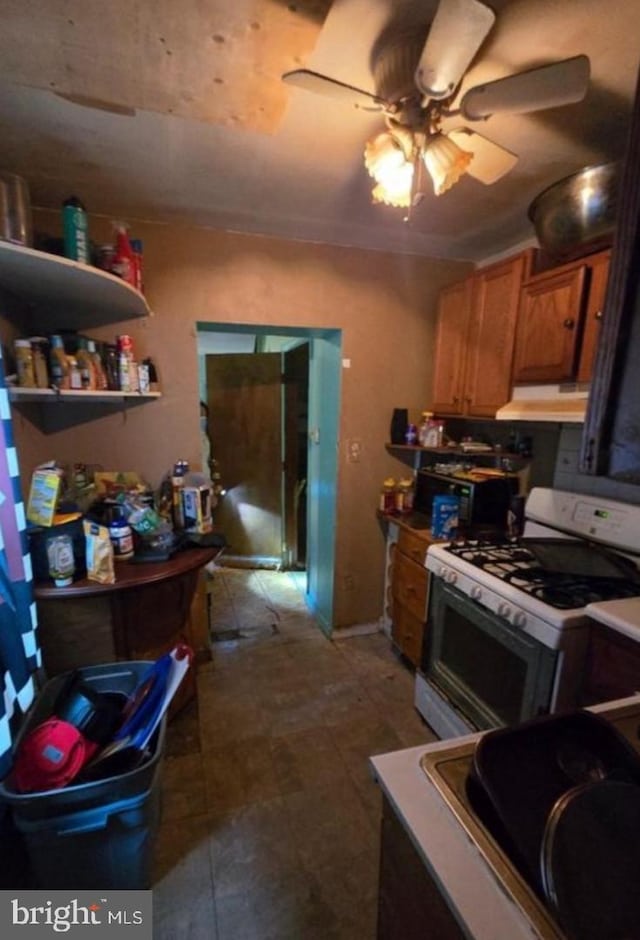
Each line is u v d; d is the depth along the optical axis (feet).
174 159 5.04
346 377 8.30
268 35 3.02
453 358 7.81
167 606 6.24
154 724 4.20
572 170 5.19
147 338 7.08
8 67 3.33
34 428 6.26
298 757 5.98
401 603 8.03
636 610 3.96
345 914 4.13
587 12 3.07
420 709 6.68
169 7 2.79
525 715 4.64
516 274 6.21
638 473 1.34
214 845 4.75
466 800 2.09
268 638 9.08
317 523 9.84
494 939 1.53
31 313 6.36
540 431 7.00
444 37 2.71
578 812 1.75
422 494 8.52
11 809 4.06
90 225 6.58
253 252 7.36
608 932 1.51
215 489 11.76
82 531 5.41
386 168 4.00
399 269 8.25
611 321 1.35
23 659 4.21
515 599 4.68
